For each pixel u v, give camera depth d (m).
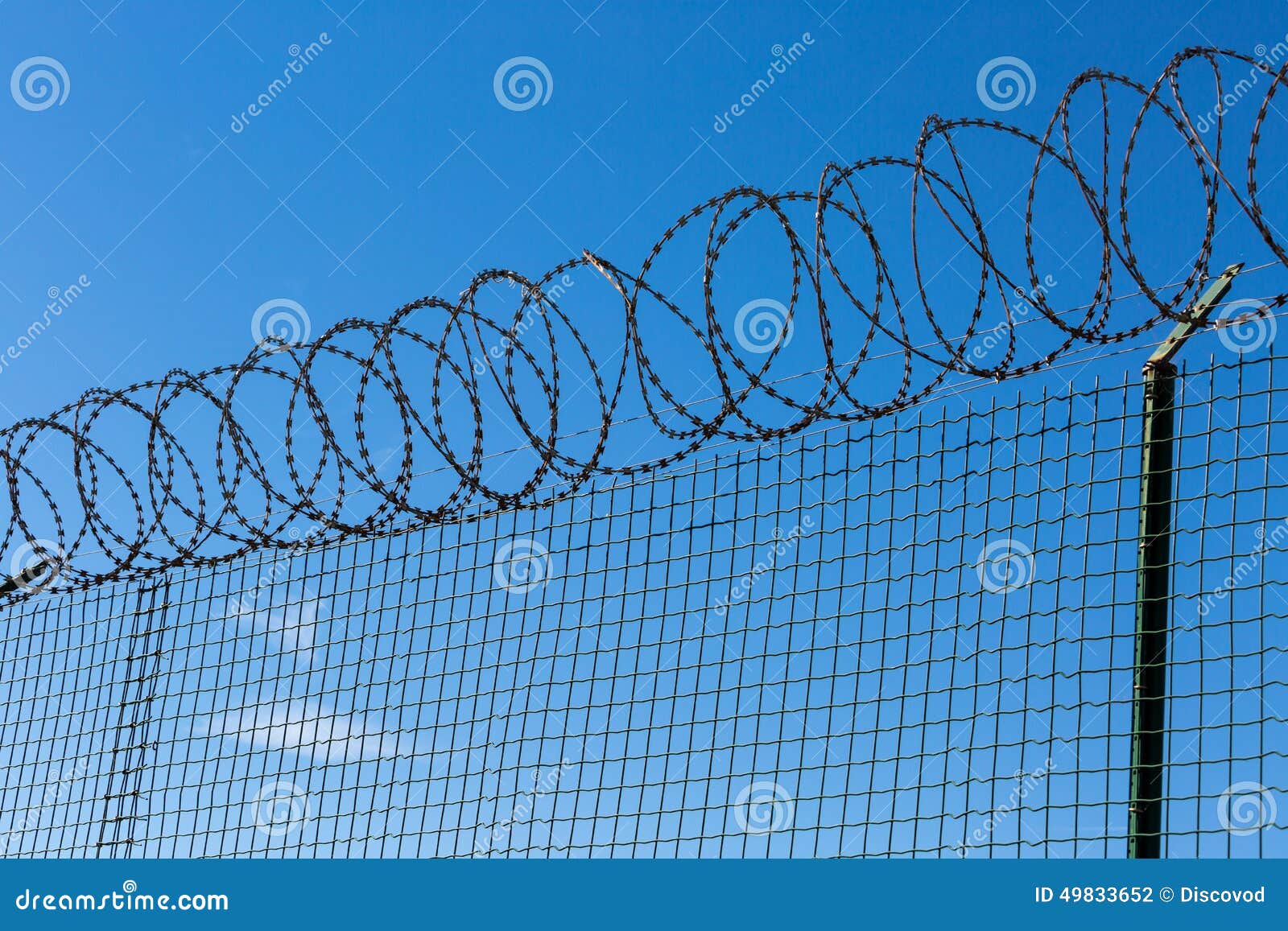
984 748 4.88
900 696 5.16
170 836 7.21
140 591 7.88
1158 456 4.80
